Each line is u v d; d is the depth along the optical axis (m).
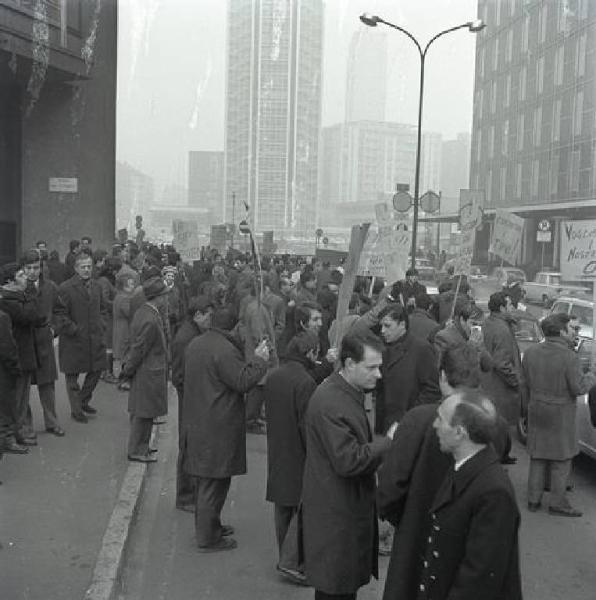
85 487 6.81
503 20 58.66
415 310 8.39
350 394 4.08
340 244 61.28
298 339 5.38
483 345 8.09
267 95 54.84
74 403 9.27
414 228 27.83
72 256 15.98
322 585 4.04
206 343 5.70
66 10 22.86
